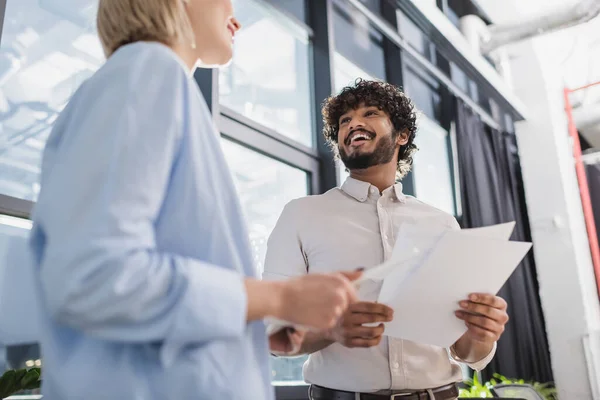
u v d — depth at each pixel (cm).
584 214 538
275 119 285
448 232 85
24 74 178
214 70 229
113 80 56
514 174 543
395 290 93
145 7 66
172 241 56
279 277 134
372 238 137
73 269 45
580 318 482
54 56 189
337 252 135
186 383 51
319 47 320
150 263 48
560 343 486
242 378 55
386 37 390
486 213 446
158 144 53
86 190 48
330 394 125
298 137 300
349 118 157
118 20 67
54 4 192
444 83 443
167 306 48
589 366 467
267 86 285
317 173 297
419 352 128
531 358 449
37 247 56
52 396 53
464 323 101
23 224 165
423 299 95
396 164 170
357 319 97
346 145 153
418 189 407
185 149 58
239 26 85
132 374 50
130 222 48
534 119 547
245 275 63
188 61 74
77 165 50
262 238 261
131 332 48
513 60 570
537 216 525
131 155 50
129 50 61
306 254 139
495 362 417
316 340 109
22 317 161
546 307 501
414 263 90
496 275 95
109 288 45
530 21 438
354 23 378
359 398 122
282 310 55
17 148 172
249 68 276
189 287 49
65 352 54
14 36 177
